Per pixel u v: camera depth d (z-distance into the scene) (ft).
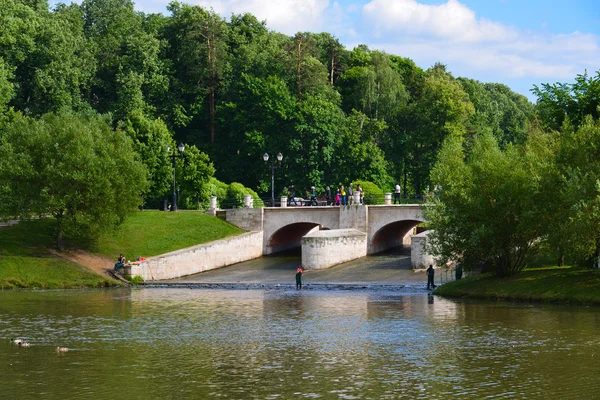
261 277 282.56
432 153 428.56
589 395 108.17
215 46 464.24
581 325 158.20
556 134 232.32
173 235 307.78
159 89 448.24
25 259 263.70
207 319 177.17
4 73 370.94
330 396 108.78
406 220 307.17
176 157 363.56
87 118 384.88
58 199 266.77
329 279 271.08
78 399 108.27
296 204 357.20
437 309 187.73
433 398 107.55
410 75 541.34
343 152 426.92
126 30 487.61
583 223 176.35
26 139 275.59
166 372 123.13
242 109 447.42
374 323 168.04
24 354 137.08
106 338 152.15
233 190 382.42
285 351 138.41
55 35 416.46
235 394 110.01
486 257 208.54
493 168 207.62
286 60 467.11
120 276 268.82
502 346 139.64
